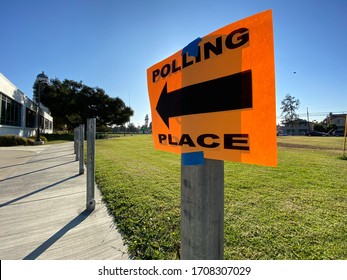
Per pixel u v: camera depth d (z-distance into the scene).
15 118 21.38
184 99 1.13
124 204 3.14
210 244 1.07
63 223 2.64
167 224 2.49
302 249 2.00
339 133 56.66
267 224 2.51
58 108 33.12
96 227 2.52
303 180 4.50
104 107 36.25
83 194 3.82
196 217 1.10
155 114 1.40
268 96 0.78
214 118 0.97
